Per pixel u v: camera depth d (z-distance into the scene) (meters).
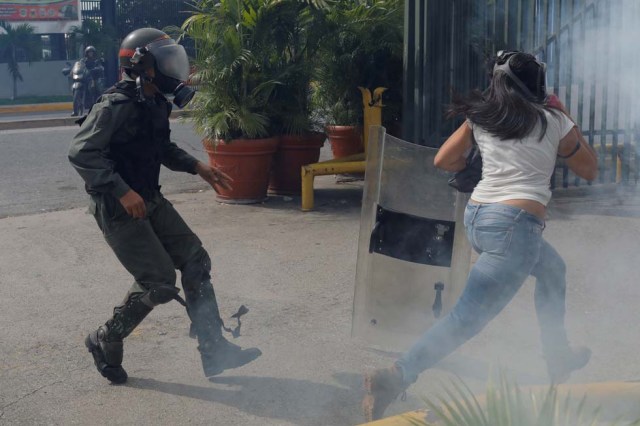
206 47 7.68
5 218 7.73
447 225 3.92
